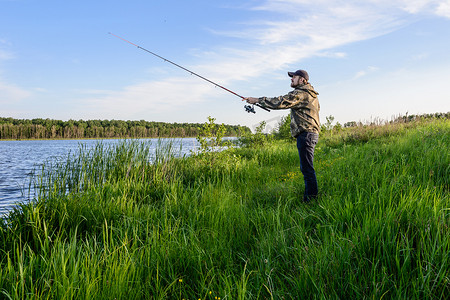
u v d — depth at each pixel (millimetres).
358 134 10555
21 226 3010
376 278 1903
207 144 7223
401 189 3184
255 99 4031
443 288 1677
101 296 1848
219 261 2379
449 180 3680
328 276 1916
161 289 1977
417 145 6285
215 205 3658
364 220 2473
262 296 1896
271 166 7805
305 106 3912
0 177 12148
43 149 37844
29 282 2053
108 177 5098
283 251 2346
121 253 2346
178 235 2873
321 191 4035
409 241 2154
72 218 3303
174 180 5145
